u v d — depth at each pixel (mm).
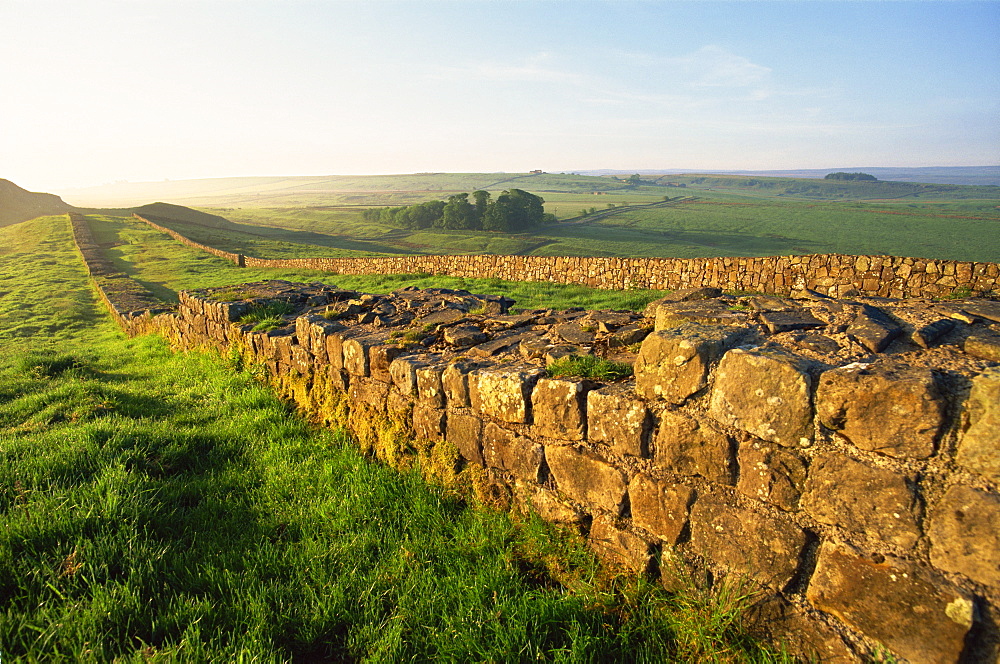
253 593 2926
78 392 6367
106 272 28734
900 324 2746
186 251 40000
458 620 2701
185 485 4078
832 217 146125
